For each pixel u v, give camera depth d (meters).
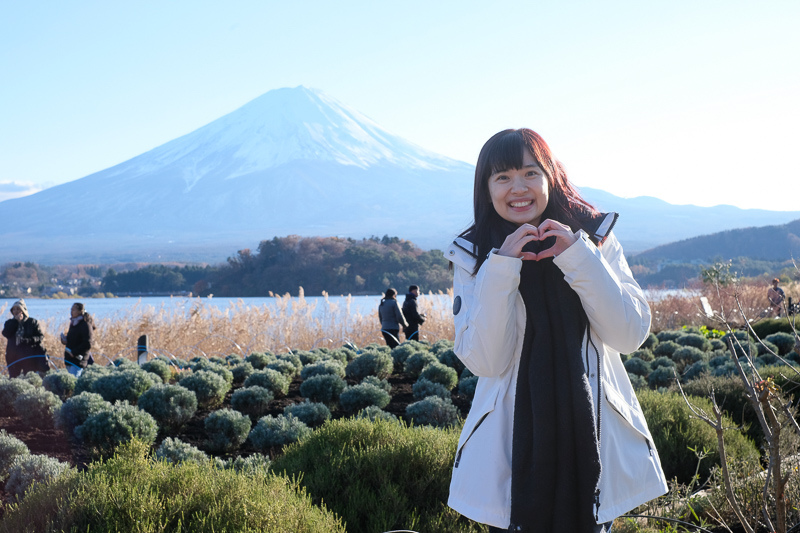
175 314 14.70
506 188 2.02
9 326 11.31
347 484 4.06
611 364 2.07
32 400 6.28
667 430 5.17
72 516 2.94
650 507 3.74
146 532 2.81
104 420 5.42
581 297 1.88
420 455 4.22
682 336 12.92
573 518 1.80
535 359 1.90
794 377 5.79
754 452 4.83
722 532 3.55
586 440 1.80
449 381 8.55
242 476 3.37
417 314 15.14
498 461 1.95
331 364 9.15
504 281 1.85
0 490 4.54
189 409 6.54
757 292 17.61
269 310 15.34
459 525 3.66
